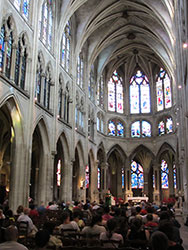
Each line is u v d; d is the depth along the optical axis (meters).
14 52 23.11
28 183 23.28
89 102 43.84
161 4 35.84
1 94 20.47
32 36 26.14
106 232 8.09
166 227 6.14
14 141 23.00
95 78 47.94
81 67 41.56
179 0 22.89
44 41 29.73
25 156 23.25
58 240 7.54
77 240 8.15
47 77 29.72
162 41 41.44
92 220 9.01
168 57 44.88
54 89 30.59
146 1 36.41
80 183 38.59
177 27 27.50
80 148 39.38
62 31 33.12
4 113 26.02
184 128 25.50
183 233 19.16
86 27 38.38
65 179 33.53
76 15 38.25
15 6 23.94
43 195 27.80
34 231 11.43
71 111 35.59
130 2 38.16
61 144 33.78
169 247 5.88
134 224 8.99
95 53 44.22
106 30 42.84
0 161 31.58
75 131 36.16
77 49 38.06
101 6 37.53
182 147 33.69
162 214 9.60
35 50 26.20
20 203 22.45
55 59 31.42
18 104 22.70
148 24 41.66
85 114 41.03
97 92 48.12
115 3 38.16
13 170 22.72
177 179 45.38
